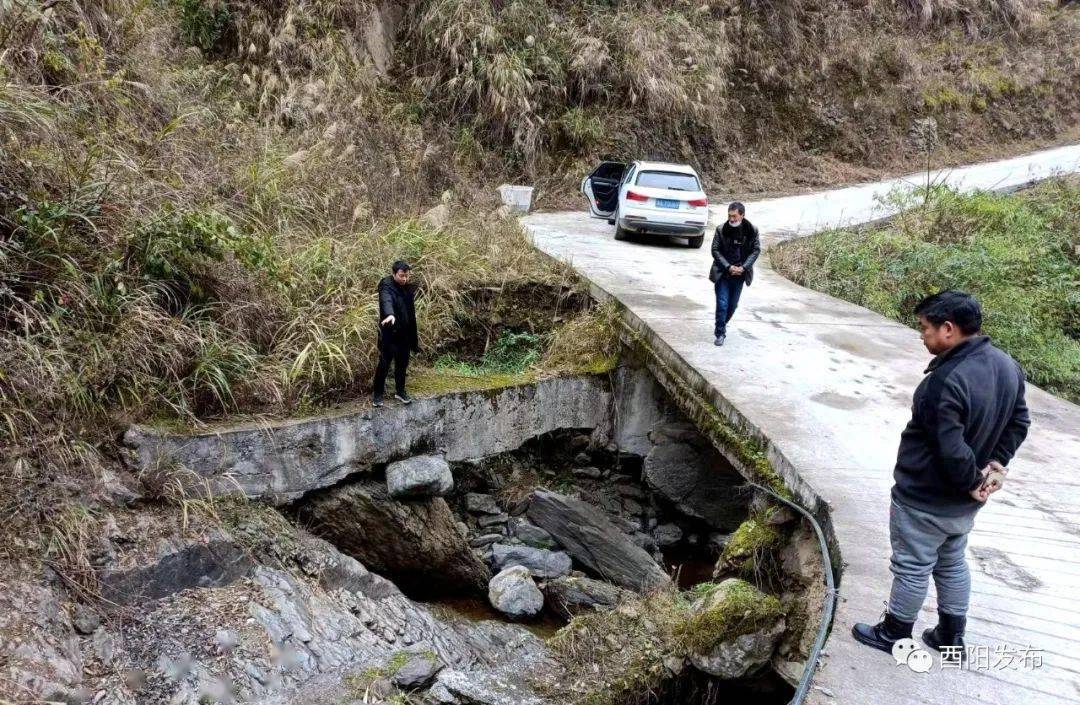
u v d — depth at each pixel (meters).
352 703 4.89
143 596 5.22
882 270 12.73
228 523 6.00
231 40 14.75
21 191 6.31
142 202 7.16
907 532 3.25
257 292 7.44
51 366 5.47
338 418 6.86
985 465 3.10
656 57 19.55
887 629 3.44
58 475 5.32
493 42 17.50
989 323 11.69
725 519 8.88
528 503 8.72
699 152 20.28
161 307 6.72
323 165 10.87
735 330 8.55
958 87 25.50
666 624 5.75
